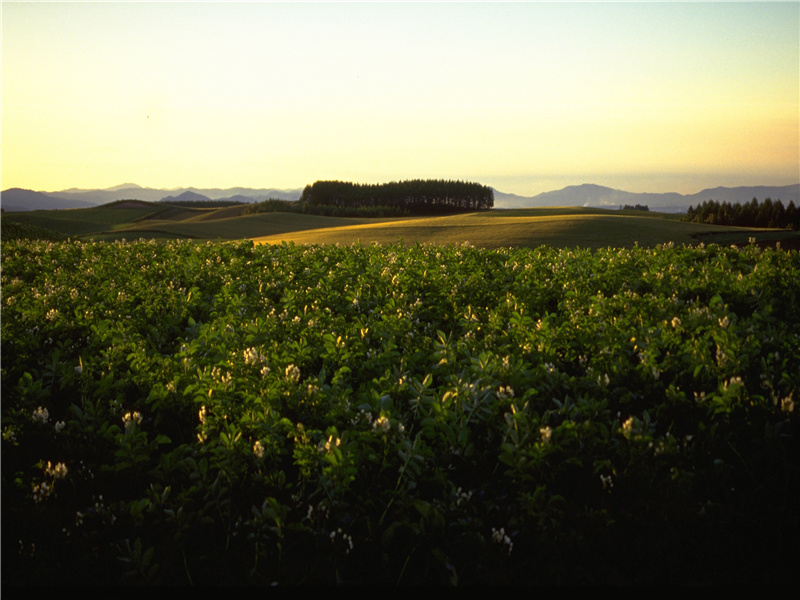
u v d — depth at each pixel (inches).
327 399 205.6
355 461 177.5
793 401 201.9
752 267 431.5
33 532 157.3
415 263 511.8
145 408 230.1
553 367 233.0
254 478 174.1
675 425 205.0
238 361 236.2
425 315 369.4
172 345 324.8
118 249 688.4
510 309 344.2
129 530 158.1
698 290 383.6
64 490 175.6
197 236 3181.6
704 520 154.9
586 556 147.8
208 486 164.1
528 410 195.6
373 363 251.0
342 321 316.8
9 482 177.5
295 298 396.8
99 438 195.6
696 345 246.8
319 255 608.7
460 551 148.7
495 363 223.5
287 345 269.6
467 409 195.3
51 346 299.0
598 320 297.1
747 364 229.8
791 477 173.6
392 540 157.3
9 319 313.6
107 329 301.1
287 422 182.9
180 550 152.0
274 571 144.4
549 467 171.5
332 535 148.3
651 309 317.1
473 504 165.2
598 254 568.1
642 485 163.6
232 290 429.1
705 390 232.8
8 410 203.9
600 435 193.2
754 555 148.8
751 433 191.9
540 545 147.0
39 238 1460.4
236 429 187.9
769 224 4128.9
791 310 331.9
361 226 2876.5
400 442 189.0
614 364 241.3
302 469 171.8
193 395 220.8
